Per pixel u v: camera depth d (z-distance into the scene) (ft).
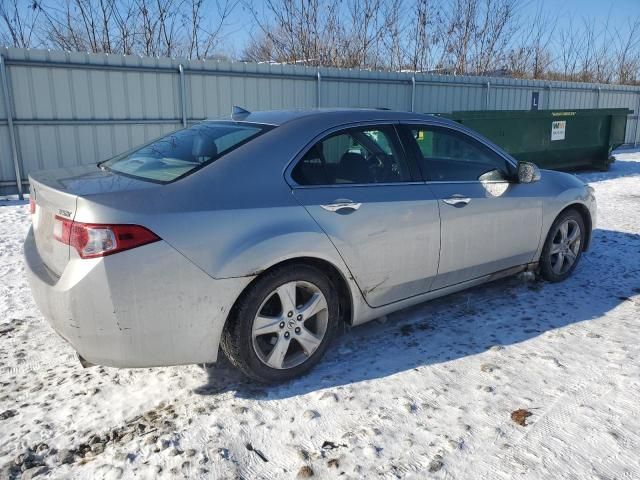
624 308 14.03
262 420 9.37
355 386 10.37
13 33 40.55
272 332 10.17
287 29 52.39
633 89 65.41
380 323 13.21
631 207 27.96
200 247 9.17
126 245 8.66
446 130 13.12
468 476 7.96
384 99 46.06
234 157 10.11
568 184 15.74
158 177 9.86
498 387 10.26
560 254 15.75
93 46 43.19
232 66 37.93
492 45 63.26
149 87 35.40
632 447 8.51
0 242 21.06
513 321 13.26
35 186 10.36
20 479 8.11
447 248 12.52
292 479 7.98
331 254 10.55
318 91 41.98
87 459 8.49
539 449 8.50
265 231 9.78
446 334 12.59
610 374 10.66
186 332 9.31
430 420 9.28
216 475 8.08
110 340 8.89
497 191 13.47
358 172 11.39
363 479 7.95
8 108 30.76
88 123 33.63
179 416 9.53
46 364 11.43
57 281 9.12
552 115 40.45
